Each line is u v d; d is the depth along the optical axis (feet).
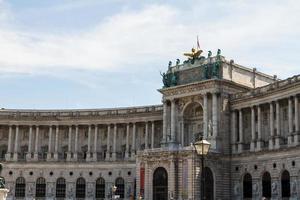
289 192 332.80
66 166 451.53
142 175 377.09
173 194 355.15
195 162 353.51
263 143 363.97
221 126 383.24
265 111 369.30
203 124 389.60
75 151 454.81
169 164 361.92
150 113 438.81
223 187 374.02
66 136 464.24
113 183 440.45
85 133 463.42
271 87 359.66
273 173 345.92
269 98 358.64
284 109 352.90
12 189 451.12
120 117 449.89
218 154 374.02
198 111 406.00
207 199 363.15
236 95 387.96
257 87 396.16
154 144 436.76
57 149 457.27
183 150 358.23
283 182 339.36
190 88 398.62
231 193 376.68
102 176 444.14
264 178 356.59
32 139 462.19
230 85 392.47
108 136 450.71
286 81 345.92
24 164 454.81
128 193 432.66
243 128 383.04
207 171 366.02
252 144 368.07
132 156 440.04
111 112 453.99
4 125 463.83
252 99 373.61
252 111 373.40
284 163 337.11
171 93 411.54
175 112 408.05
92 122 455.63
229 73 394.93
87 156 451.12
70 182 448.24
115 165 442.09
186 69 408.05
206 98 388.16
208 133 380.58
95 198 442.09
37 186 452.35
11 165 455.63
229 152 382.42
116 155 447.01
